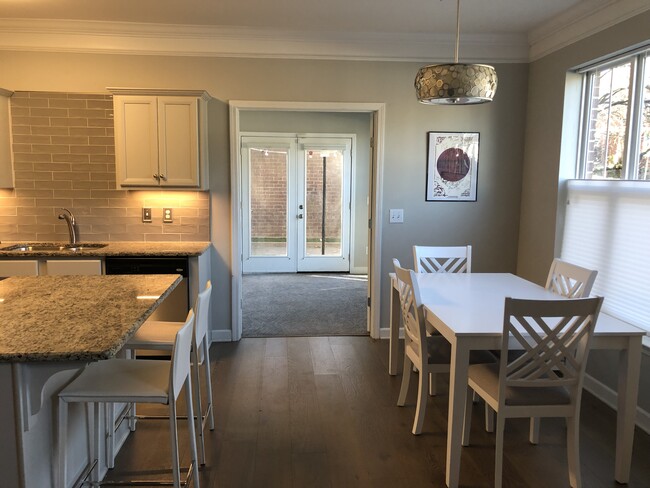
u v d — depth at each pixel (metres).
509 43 4.39
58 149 4.21
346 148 7.54
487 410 2.95
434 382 3.44
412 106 4.45
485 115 4.52
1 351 1.61
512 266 4.70
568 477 2.52
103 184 4.27
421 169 4.53
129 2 3.57
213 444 2.78
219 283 4.47
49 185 4.24
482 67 2.45
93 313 2.07
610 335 2.37
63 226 4.29
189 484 2.38
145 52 4.19
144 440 2.81
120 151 4.02
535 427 2.81
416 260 3.86
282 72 4.31
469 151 4.55
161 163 4.04
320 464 2.61
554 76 4.05
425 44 4.36
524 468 2.60
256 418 3.08
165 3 3.59
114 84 4.20
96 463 2.25
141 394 1.93
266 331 4.80
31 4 3.62
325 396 3.41
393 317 3.71
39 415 1.85
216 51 4.23
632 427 2.44
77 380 2.02
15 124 4.16
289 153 7.51
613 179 3.48
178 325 2.73
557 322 2.54
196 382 2.49
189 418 2.20
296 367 3.92
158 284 2.65
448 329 2.42
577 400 2.35
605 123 3.64
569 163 3.97
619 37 3.28
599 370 3.46
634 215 3.25
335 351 4.29
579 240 3.82
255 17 3.89
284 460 2.64
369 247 4.74
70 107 4.18
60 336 1.77
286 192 7.58
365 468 2.58
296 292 6.39
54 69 4.15
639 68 3.29
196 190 4.26
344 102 4.38
